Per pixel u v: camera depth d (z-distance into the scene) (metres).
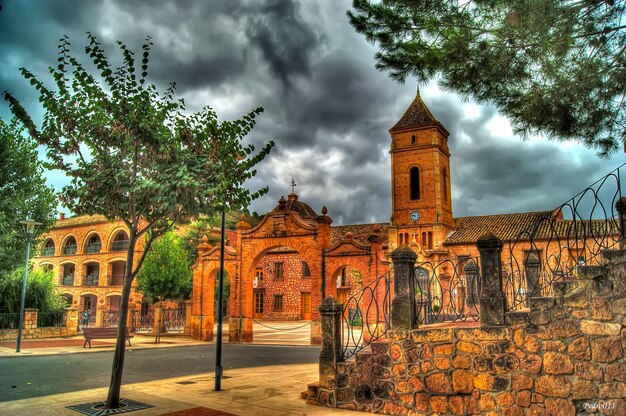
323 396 9.30
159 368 15.93
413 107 48.88
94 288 49.66
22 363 16.91
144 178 9.05
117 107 9.20
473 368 7.99
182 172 8.41
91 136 9.28
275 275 53.69
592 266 7.34
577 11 8.50
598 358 7.10
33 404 9.40
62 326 28.70
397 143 47.78
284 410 8.85
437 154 45.84
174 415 8.40
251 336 28.38
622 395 6.87
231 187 10.07
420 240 44.94
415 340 8.59
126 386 11.66
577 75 9.13
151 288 30.22
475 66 9.32
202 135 9.71
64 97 9.30
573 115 9.91
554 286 7.59
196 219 9.60
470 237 43.59
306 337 32.59
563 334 7.40
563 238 31.28
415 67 9.94
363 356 9.06
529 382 7.53
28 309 26.80
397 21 9.68
